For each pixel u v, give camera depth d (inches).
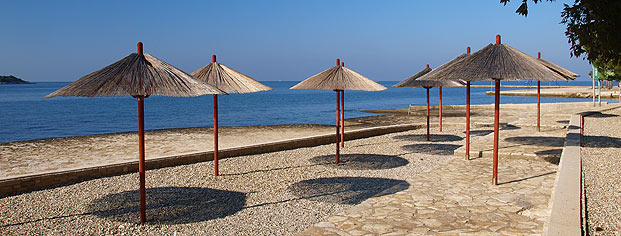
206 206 271.1
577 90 2955.2
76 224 238.8
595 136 525.7
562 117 837.2
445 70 295.3
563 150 393.7
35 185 317.7
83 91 208.4
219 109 1788.9
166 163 397.1
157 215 252.8
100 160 455.5
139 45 234.5
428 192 283.3
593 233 194.7
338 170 380.8
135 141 616.7
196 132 756.0
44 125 1102.4
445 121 838.5
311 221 238.8
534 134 568.1
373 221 227.1
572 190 248.4
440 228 213.6
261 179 346.0
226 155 444.1
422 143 552.7
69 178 336.8
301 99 2871.6
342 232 211.9
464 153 418.9
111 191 309.4
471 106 1352.1
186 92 220.1
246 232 222.8
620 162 351.9
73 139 642.8
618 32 192.5
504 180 313.9
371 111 1501.0
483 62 287.4
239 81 344.8
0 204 278.5
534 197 265.4
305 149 504.1
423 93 4220.0
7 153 504.4
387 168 388.5
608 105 1185.4
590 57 212.7
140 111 232.2
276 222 238.1
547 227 191.5
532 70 275.9
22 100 2549.2
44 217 251.8
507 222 219.8
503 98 2399.1
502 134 571.8
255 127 871.7
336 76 402.0
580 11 204.2
